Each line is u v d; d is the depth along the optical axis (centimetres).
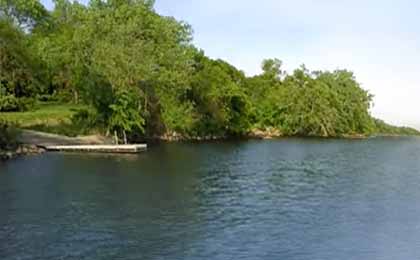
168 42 10306
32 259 2489
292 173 5612
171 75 9812
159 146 8900
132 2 10562
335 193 4341
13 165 5600
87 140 8081
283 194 4247
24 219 3203
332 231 3066
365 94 15275
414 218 3422
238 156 7438
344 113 14238
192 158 6931
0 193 3984
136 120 8200
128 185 4500
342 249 2727
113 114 8081
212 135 11800
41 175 4919
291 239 2880
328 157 7656
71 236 2861
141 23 10025
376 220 3356
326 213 3541
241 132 12862
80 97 9925
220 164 6303
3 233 2895
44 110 9788
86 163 5972
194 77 11131
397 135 16688
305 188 4581
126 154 7231
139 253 2598
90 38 9550
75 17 13200
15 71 9131
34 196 3900
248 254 2612
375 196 4231
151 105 10181
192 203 3791
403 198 4144
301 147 9656
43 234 2888
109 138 8481
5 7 12156
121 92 8062
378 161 7181
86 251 2616
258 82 15312
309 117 13700
